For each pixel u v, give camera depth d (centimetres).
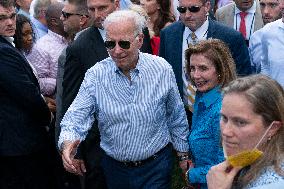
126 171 427
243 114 248
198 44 396
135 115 414
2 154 500
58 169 556
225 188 254
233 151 254
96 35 500
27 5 814
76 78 498
